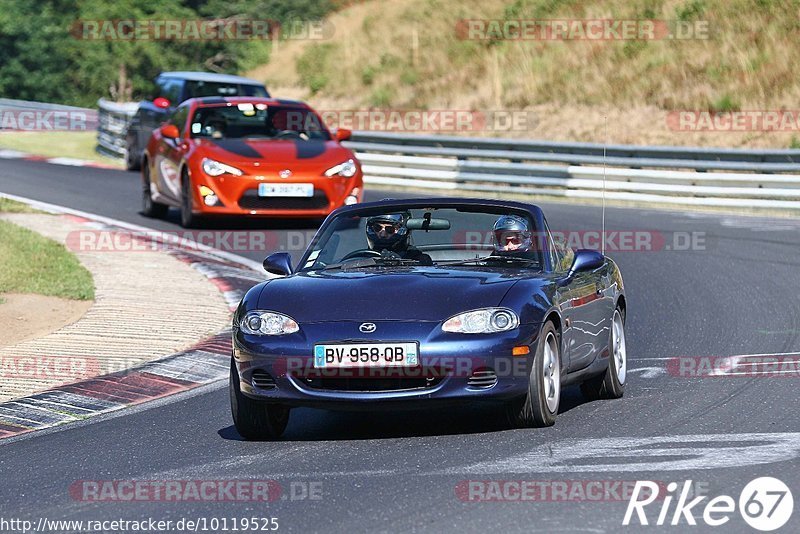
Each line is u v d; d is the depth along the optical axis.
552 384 23.23
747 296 39.69
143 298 38.38
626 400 25.80
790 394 25.56
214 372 29.72
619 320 27.55
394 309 22.33
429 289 22.89
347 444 22.09
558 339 23.42
